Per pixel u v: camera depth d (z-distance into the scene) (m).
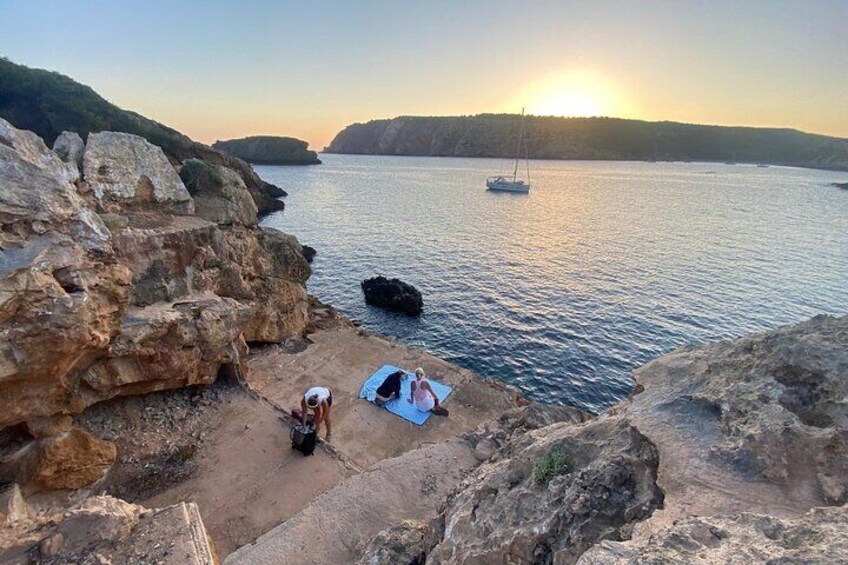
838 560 1.99
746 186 97.88
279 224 47.91
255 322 14.17
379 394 11.98
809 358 3.70
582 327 22.78
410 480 7.36
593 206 63.00
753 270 31.33
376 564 4.67
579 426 4.60
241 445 9.81
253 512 8.16
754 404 3.53
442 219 51.72
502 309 25.00
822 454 3.03
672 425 3.71
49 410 7.81
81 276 7.91
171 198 13.08
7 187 7.48
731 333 22.00
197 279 11.89
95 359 8.87
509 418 9.07
